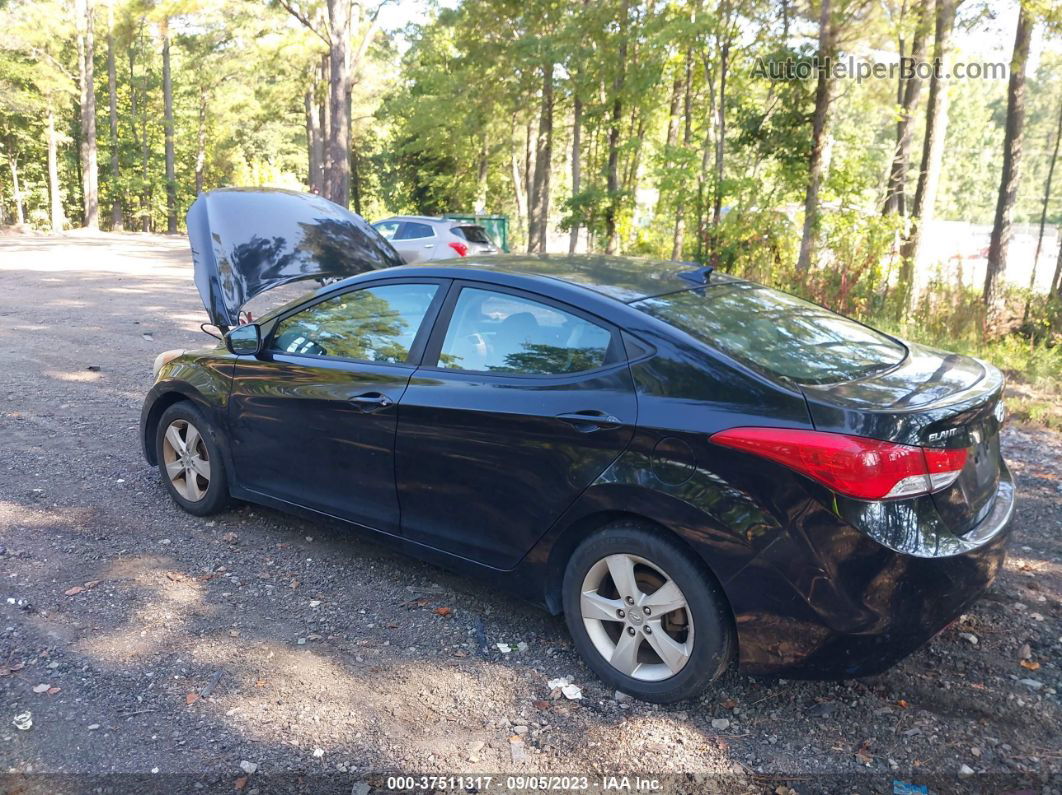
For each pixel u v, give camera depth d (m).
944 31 12.29
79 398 7.25
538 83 22.58
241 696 3.11
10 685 3.12
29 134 49.88
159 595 3.85
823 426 2.68
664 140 27.73
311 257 5.85
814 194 13.85
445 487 3.54
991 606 3.85
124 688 3.13
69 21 40.16
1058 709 3.07
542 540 3.29
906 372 3.17
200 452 4.70
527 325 3.40
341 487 3.97
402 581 4.08
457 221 19.30
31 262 20.34
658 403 2.96
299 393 4.04
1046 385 8.75
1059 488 5.44
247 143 59.22
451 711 3.05
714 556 2.81
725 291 3.67
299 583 4.03
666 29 15.87
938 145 12.59
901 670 3.33
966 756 2.81
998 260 14.91
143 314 12.12
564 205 21.58
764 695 3.17
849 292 11.80
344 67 24.00
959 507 2.86
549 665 3.37
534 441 3.22
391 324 3.84
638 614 3.07
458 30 22.81
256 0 31.25
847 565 2.66
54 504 4.87
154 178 48.09
